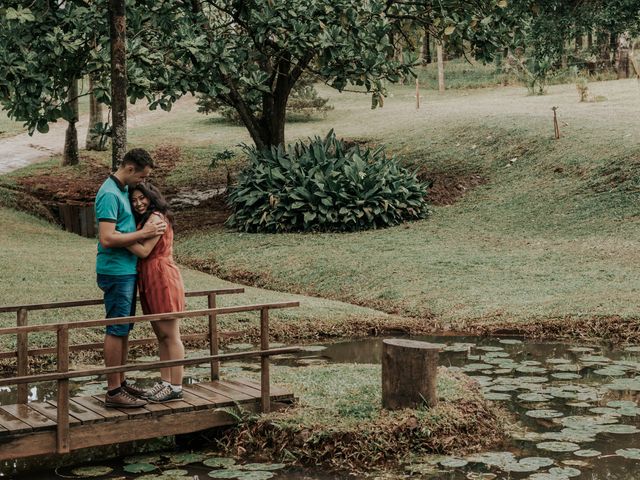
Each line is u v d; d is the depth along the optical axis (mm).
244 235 18438
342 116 32812
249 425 6516
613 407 7238
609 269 13273
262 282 14992
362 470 5941
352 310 11977
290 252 16375
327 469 5965
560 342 10273
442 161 23062
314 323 11219
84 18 15242
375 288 13547
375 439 6191
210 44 17766
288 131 30328
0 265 14094
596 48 27125
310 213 18312
